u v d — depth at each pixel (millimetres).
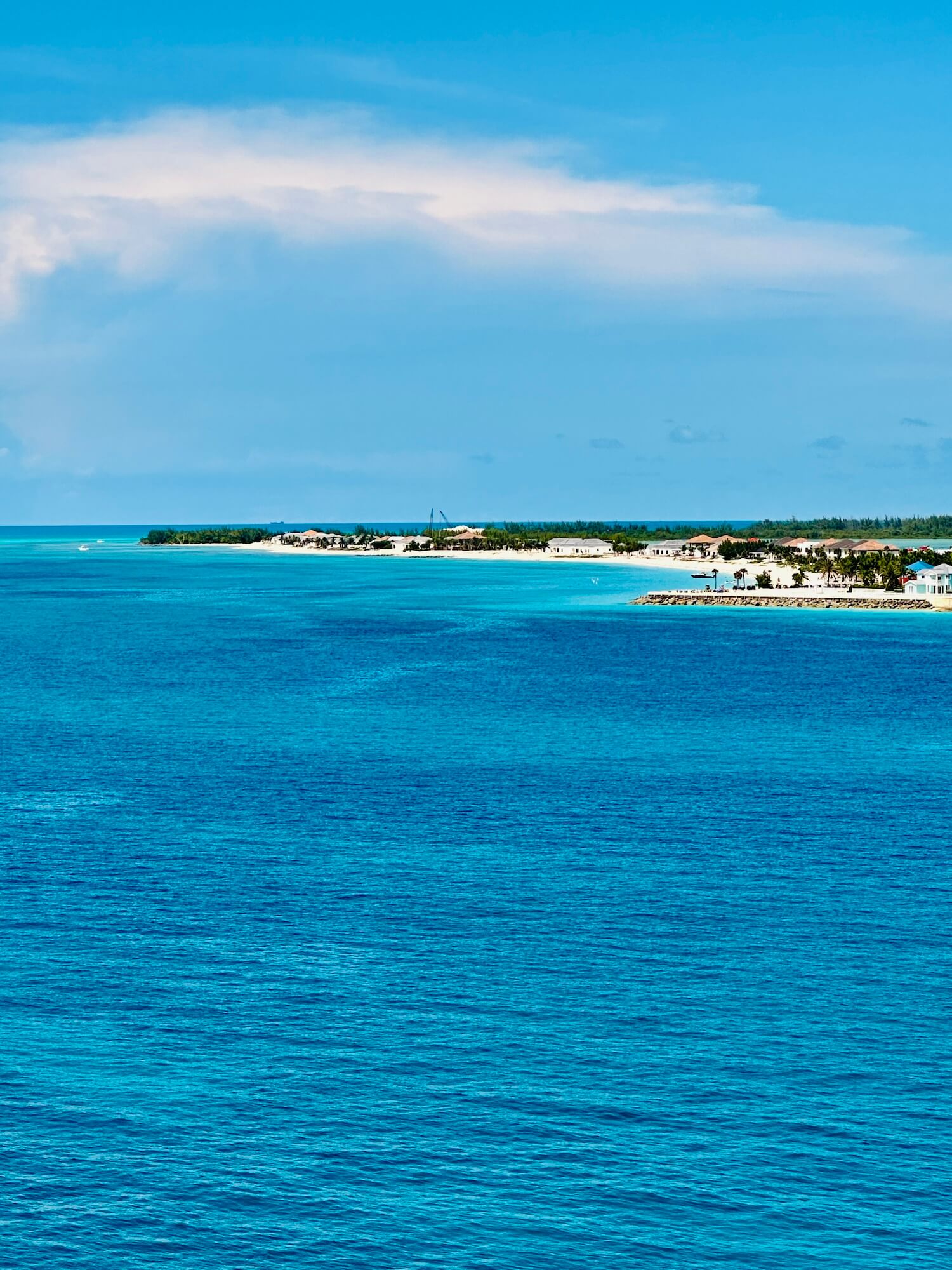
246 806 88875
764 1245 38094
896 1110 45094
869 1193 40469
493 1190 40500
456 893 68250
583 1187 40625
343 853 76375
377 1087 46469
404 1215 39281
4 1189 40375
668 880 71000
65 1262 37250
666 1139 43250
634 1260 37469
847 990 55125
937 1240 38406
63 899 67125
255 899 67250
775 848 78000
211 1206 39750
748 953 59438
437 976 56500
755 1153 42469
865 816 86375
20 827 82375
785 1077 47344
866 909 65875
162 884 69875
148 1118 44312
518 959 58562
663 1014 52562
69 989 54938
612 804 89938
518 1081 46938
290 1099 45625
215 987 55188
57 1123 43938
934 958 58844
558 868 73188
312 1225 38844
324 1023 51625
